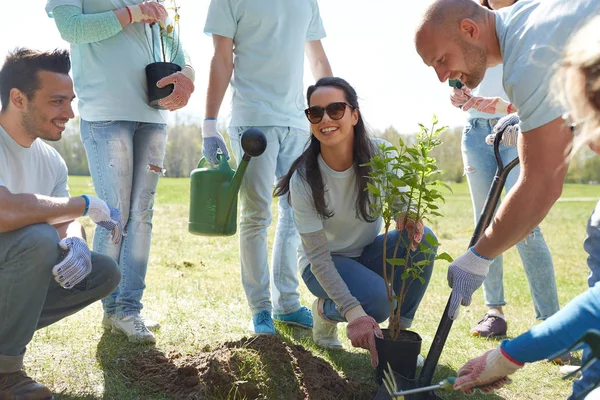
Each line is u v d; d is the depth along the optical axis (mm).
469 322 4309
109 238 3629
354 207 3326
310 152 3307
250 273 3844
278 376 2910
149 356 3184
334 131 3174
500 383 2062
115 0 3621
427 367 2777
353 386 2957
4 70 2791
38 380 2918
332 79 3262
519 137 2447
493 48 2531
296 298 4066
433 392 2811
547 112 2305
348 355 3494
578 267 6770
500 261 3975
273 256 4090
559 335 1844
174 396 2797
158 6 3582
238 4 3797
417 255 3289
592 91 1483
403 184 2961
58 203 2721
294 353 3100
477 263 2621
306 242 3246
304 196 3242
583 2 2285
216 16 3818
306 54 4336
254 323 3789
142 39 3676
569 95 1528
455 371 3311
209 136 3725
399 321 3084
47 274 2607
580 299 1812
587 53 1479
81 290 2906
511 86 2385
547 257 3873
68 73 2867
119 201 3609
